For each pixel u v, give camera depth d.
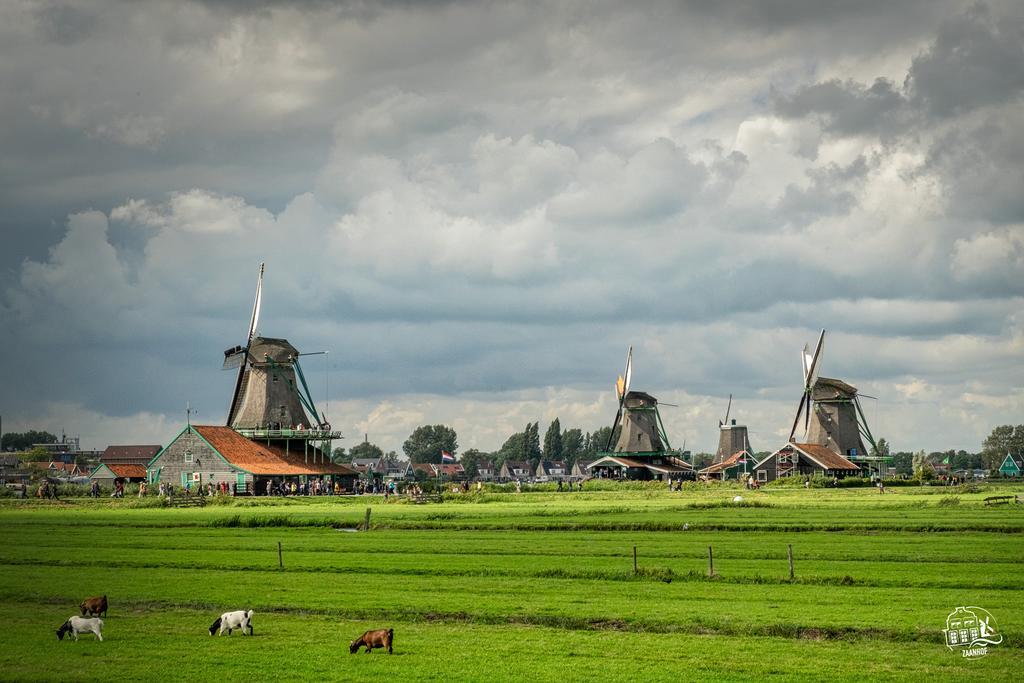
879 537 72.62
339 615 46.25
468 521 88.81
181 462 153.00
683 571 55.28
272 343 175.50
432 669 36.38
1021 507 99.75
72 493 149.75
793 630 41.47
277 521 90.56
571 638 40.97
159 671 36.53
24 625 44.47
